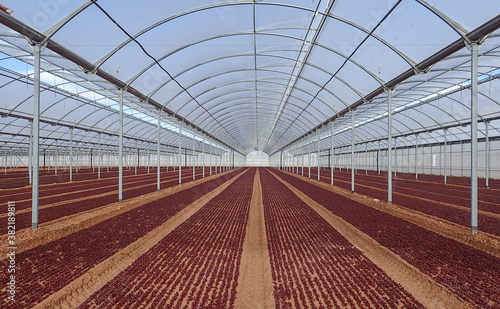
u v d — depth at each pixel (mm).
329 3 10734
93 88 19266
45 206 15711
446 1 8867
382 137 40562
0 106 19891
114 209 14672
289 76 20094
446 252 8633
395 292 6383
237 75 20219
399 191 22828
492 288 6414
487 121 23531
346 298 6137
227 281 7070
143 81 16609
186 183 31078
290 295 6344
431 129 30156
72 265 7730
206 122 35219
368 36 12148
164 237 10664
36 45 10016
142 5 10211
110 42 11836
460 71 15891
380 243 9547
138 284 6828
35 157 10352
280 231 11508
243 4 10992
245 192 24672
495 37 11258
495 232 10258
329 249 9266
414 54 12172
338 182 32438
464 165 33219
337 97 20891
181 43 13570
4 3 8875
